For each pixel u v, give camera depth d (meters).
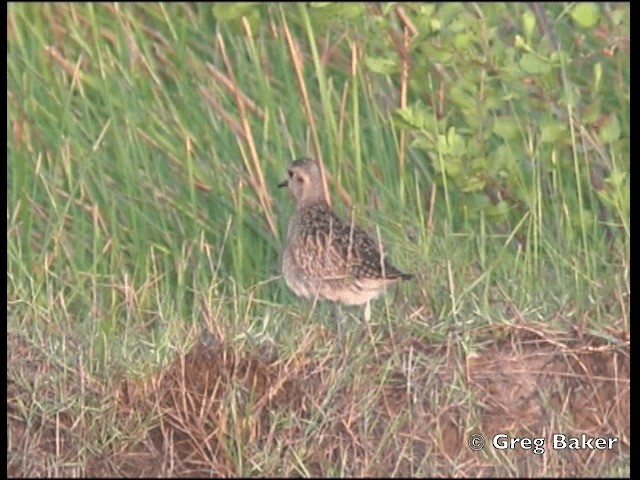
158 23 23.16
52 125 20.56
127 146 20.23
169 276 18.77
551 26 21.59
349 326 16.81
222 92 21.12
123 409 16.05
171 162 20.41
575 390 16.36
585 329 16.64
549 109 19.55
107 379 16.14
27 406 16.05
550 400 16.30
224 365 16.16
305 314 17.14
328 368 16.16
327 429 15.92
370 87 20.45
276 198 19.86
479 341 16.59
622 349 16.47
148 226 19.41
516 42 18.91
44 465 15.81
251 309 17.41
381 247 17.30
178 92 21.59
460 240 18.75
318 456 15.86
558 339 16.55
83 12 22.91
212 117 20.61
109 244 18.84
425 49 19.38
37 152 20.44
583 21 19.28
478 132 19.20
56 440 15.84
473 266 18.20
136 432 15.89
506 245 18.09
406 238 18.39
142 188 19.77
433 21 19.30
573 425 16.19
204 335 16.42
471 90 19.33
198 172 20.08
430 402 16.08
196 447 15.89
